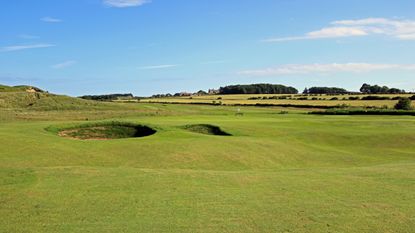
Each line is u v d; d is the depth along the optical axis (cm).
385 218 1202
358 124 5038
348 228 1118
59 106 7512
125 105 8694
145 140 3344
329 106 9681
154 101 12988
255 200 1377
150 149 2997
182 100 13738
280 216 1209
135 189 1485
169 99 14662
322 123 5094
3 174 1673
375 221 1175
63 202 1311
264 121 5091
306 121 5256
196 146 3164
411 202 1374
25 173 1698
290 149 3416
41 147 2833
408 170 2027
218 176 1772
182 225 1122
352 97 12575
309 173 1933
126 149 2970
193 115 6506
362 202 1369
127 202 1325
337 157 3288
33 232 1055
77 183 1550
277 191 1512
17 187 1473
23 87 9075
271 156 3145
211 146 3212
